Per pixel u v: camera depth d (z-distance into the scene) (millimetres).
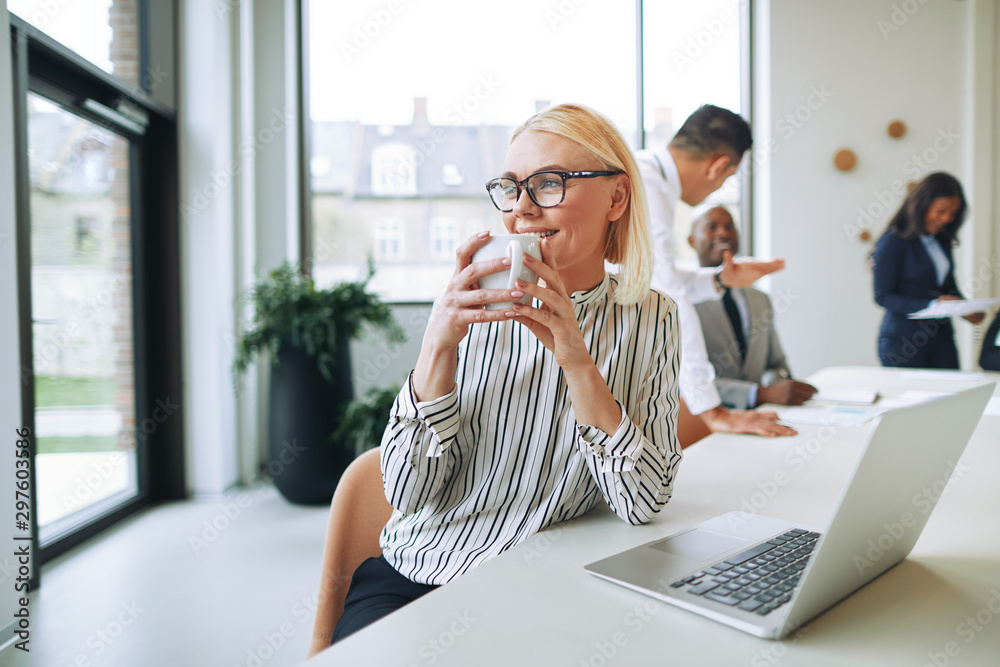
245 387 3514
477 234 666
